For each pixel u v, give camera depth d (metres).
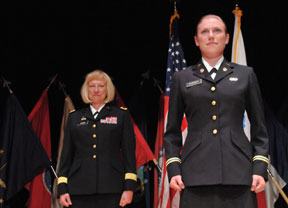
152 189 5.02
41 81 5.33
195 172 2.22
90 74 3.55
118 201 3.28
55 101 5.30
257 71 5.16
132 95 5.39
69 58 5.41
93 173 3.28
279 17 5.17
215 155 2.22
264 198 4.22
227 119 2.29
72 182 3.29
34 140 4.54
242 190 2.17
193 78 2.40
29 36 5.38
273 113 4.71
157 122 5.30
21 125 4.59
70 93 5.33
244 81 2.36
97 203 3.25
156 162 4.54
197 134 2.30
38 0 5.38
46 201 4.63
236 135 2.26
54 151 5.19
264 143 2.29
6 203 4.52
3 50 5.30
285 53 5.12
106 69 5.43
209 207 2.17
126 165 3.39
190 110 2.36
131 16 5.45
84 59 5.43
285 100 4.90
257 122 2.34
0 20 5.34
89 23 5.46
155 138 5.26
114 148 3.41
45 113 4.92
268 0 5.19
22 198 5.02
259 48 5.19
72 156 3.46
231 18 5.21
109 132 3.40
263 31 5.20
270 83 5.11
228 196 2.18
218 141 2.24
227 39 2.55
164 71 5.38
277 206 4.74
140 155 4.54
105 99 3.57
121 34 5.47
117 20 5.46
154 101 5.34
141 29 5.44
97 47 5.45
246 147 2.27
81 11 5.44
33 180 4.62
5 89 5.21
